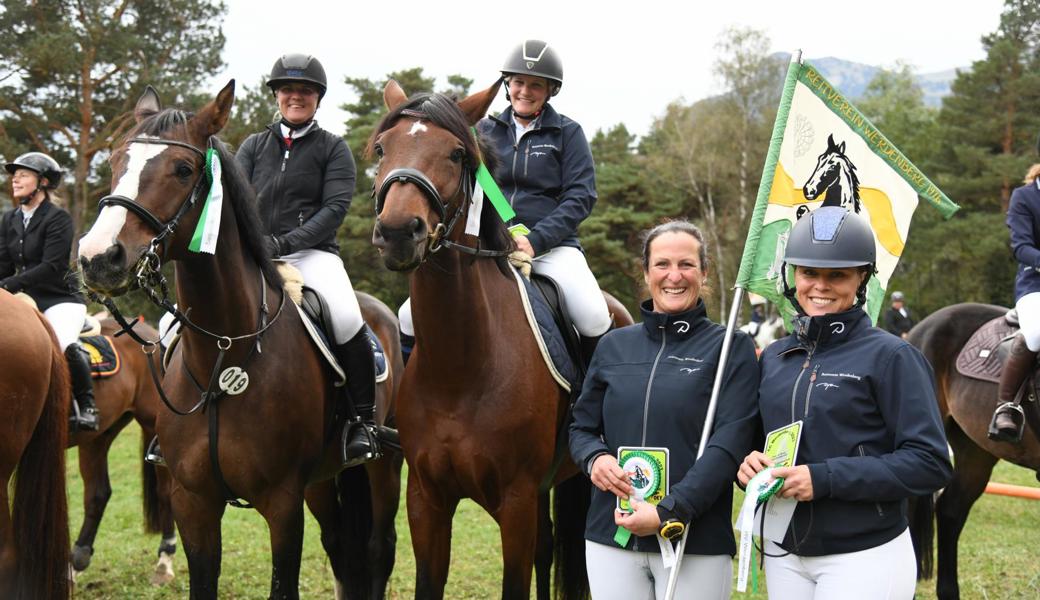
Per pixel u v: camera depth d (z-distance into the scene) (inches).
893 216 127.8
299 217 173.5
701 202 1263.5
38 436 153.9
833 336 102.5
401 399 141.0
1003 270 1156.5
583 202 164.6
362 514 184.4
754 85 1255.5
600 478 110.2
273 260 157.8
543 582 175.6
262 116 864.3
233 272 141.1
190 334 140.0
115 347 247.6
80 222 775.1
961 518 213.2
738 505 298.5
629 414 113.7
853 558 97.3
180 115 135.3
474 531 286.4
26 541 150.6
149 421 253.9
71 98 778.8
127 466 407.2
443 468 135.8
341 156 174.1
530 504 137.9
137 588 226.2
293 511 147.3
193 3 844.6
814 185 126.6
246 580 229.3
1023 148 1227.2
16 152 738.8
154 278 129.9
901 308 688.4
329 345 163.5
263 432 142.6
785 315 125.6
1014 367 197.6
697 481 105.0
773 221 124.6
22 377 148.4
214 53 854.5
